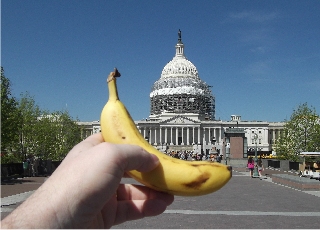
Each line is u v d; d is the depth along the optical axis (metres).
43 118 80.56
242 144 91.81
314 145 76.50
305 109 81.31
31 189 35.38
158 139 195.88
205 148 174.38
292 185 38.62
